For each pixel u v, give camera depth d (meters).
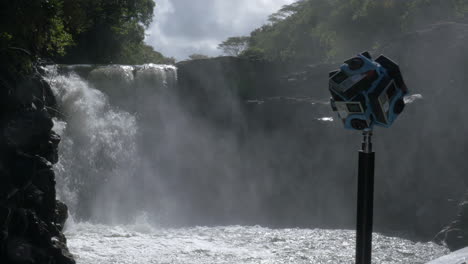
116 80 26.02
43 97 10.91
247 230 19.62
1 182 8.98
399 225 19.98
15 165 9.32
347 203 23.58
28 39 10.02
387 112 2.55
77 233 17.03
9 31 9.39
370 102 2.49
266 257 14.21
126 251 14.38
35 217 9.76
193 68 28.67
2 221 8.86
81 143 22.47
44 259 9.57
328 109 25.09
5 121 9.45
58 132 19.48
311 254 14.71
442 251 15.58
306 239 17.33
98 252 14.02
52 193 10.39
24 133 9.63
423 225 18.64
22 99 9.77
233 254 14.49
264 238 17.45
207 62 28.94
